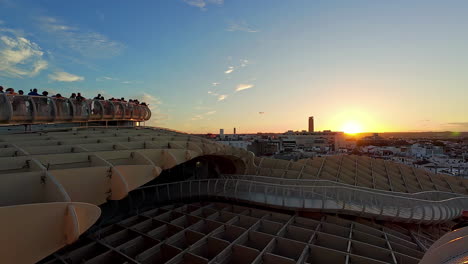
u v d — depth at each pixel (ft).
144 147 68.54
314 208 65.41
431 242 62.59
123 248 47.42
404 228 67.46
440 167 250.16
